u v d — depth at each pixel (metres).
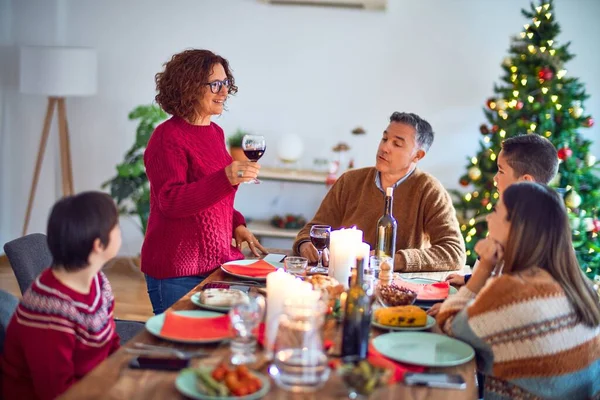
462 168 5.59
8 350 1.84
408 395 1.59
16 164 5.78
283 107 5.70
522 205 1.97
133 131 5.82
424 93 5.56
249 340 1.70
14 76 5.70
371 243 3.04
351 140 5.68
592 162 4.52
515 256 1.97
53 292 1.79
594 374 2.04
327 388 1.59
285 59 5.64
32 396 1.85
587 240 4.36
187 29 5.68
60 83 5.19
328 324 1.98
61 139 5.52
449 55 5.50
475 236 4.66
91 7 5.71
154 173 2.65
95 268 1.83
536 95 4.54
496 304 1.91
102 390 1.55
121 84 5.77
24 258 2.48
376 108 5.62
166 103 2.70
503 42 5.43
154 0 5.66
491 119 4.75
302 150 5.68
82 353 1.87
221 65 2.74
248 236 2.99
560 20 5.36
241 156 5.45
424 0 5.46
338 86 5.63
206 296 2.13
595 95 5.39
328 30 5.58
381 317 2.07
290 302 1.72
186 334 1.85
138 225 5.89
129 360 1.71
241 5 5.62
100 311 1.90
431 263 2.79
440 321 2.06
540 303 1.90
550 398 1.96
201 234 2.68
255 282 2.45
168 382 1.60
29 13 5.66
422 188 2.99
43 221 5.86
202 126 2.76
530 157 2.55
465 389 1.64
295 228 5.57
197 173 2.69
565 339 1.93
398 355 1.84
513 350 1.91
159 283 2.72
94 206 1.78
